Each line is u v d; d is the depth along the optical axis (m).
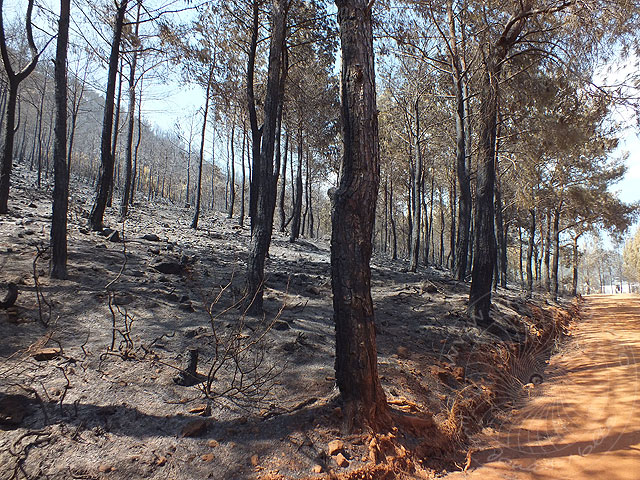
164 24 12.41
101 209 10.76
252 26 11.73
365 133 4.29
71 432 3.40
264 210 7.06
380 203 38.78
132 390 4.11
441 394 5.05
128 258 8.66
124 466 3.14
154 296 6.68
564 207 26.73
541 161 12.62
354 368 4.08
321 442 3.70
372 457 3.57
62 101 6.70
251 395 4.34
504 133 12.95
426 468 3.77
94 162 39.78
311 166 33.47
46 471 2.99
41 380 4.00
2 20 9.89
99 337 5.07
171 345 5.17
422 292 11.00
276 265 12.10
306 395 4.47
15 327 4.84
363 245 4.26
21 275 6.26
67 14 6.93
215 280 8.55
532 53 10.09
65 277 6.57
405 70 19.64
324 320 7.20
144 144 45.16
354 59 4.34
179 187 53.00
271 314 6.92
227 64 16.27
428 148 24.27
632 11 7.78
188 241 13.17
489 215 8.71
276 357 5.33
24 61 18.97
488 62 9.55
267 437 3.70
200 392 4.27
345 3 4.44
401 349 6.12
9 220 9.78
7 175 10.56
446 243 52.09
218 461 3.34
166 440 3.50
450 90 17.78
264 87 17.98
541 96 10.29
